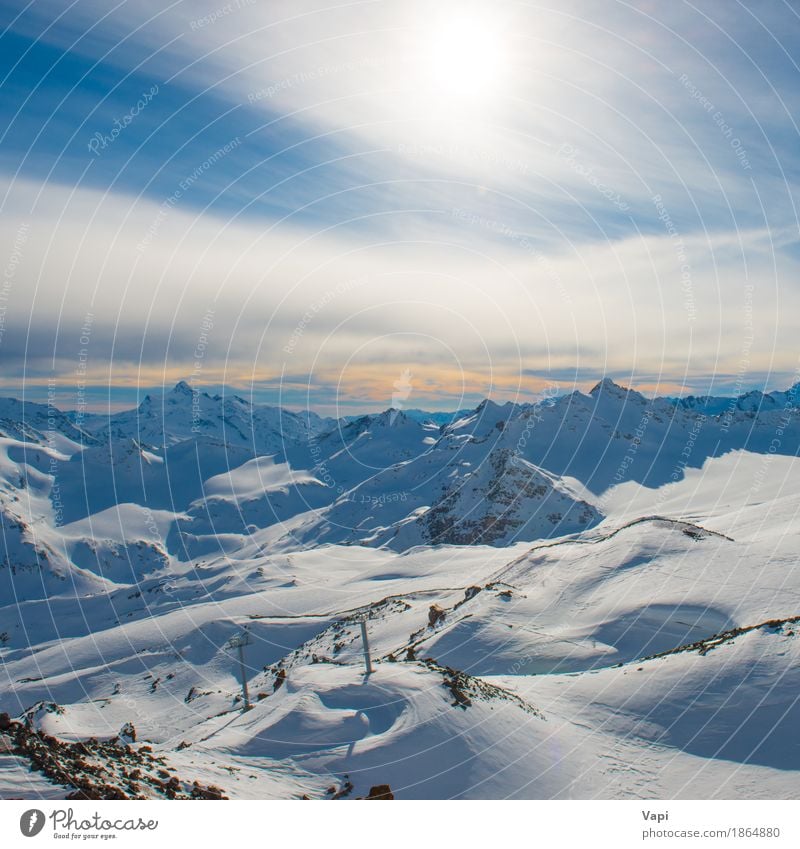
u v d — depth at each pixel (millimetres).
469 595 69438
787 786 24547
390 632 69125
